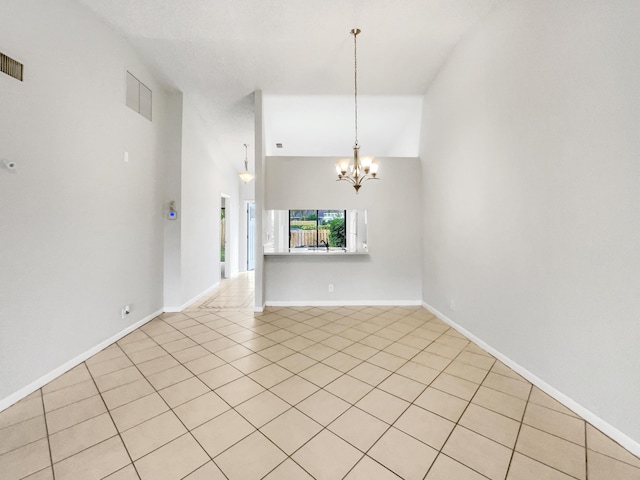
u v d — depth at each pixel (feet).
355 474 4.55
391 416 6.00
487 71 9.12
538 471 4.62
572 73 6.21
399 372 7.90
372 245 15.08
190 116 14.61
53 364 7.50
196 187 15.65
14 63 6.52
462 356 8.96
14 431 5.52
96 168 9.03
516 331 7.97
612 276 5.43
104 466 4.70
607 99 5.48
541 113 7.06
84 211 8.57
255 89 13.39
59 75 7.66
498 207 8.71
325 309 14.34
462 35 10.15
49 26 7.36
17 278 6.61
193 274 15.48
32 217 6.97
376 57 11.27
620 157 5.27
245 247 27.35
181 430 5.56
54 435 5.42
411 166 15.05
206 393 6.84
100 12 8.75
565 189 6.43
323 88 13.35
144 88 11.52
